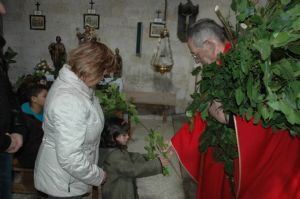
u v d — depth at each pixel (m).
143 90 6.54
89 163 1.86
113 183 2.28
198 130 2.26
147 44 6.33
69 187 1.94
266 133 1.72
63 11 6.27
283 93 1.38
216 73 1.62
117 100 2.74
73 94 1.78
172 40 6.28
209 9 6.09
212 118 1.92
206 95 1.74
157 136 2.30
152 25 6.22
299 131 1.58
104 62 1.80
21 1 6.23
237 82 1.49
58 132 1.75
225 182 2.19
